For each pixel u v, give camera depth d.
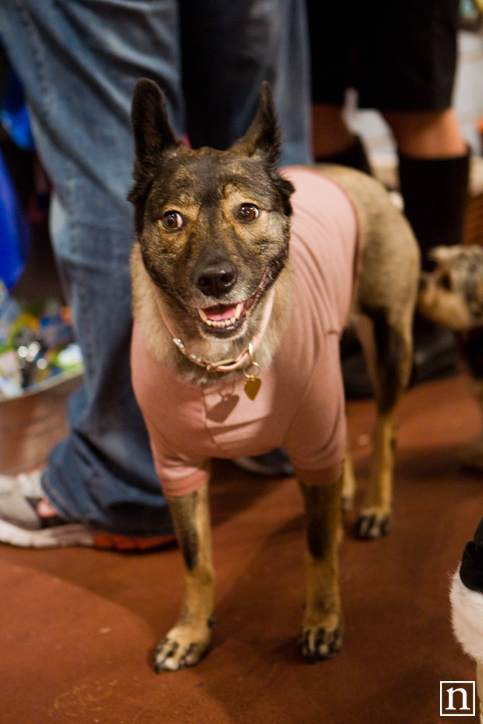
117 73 1.80
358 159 3.10
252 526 2.18
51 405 2.89
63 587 1.94
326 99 2.89
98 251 1.89
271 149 1.47
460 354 2.55
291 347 1.42
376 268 2.02
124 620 1.78
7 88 2.45
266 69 2.04
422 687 1.47
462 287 2.40
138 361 1.49
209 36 1.99
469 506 2.19
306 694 1.48
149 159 1.44
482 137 4.73
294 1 2.11
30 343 3.02
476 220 3.77
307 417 1.47
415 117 2.80
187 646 1.61
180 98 1.94
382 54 2.68
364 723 1.39
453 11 2.61
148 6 1.75
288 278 1.47
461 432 2.70
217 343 1.39
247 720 1.42
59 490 2.10
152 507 2.03
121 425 1.99
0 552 2.15
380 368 2.12
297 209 1.71
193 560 1.63
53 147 1.87
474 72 5.01
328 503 1.58
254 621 1.75
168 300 1.40
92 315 1.94
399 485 2.36
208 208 1.33
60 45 1.76
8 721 1.46
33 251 3.18
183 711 1.46
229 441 1.47
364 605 1.76
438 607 1.72
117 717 1.45
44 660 1.64
